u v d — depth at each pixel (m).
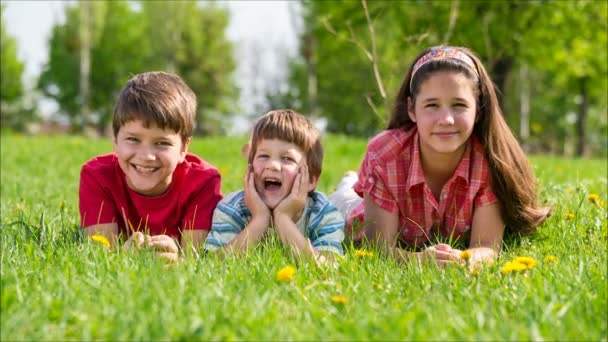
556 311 2.21
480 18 17.98
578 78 29.44
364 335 1.97
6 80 44.72
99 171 3.69
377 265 2.98
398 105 3.90
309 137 3.65
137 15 48.03
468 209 3.74
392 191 3.81
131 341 1.94
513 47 19.02
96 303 2.26
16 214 4.36
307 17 28.31
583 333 2.00
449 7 9.95
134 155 3.38
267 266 2.82
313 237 3.56
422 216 3.86
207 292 2.31
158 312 2.12
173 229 3.75
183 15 45.09
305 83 43.25
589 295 2.34
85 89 39.78
